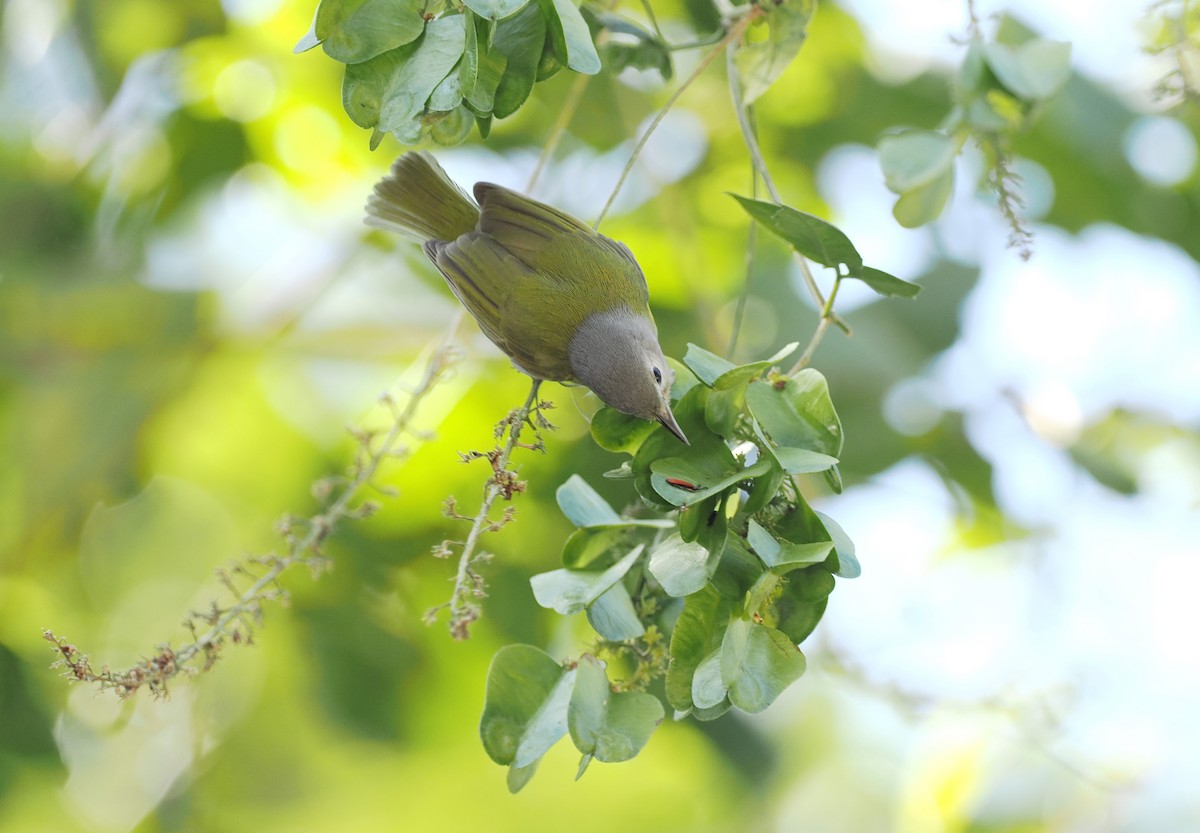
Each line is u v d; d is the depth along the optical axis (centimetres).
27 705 991
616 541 554
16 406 1111
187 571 1239
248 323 1147
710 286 1075
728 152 1145
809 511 489
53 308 1094
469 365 1041
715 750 1072
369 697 1083
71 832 1161
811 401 512
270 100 1153
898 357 1053
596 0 707
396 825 1358
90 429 1105
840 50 1143
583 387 765
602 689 511
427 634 1069
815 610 493
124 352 1113
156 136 1140
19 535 1102
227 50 1131
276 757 1238
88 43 1126
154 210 1146
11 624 1091
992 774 1041
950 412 1105
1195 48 708
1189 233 1138
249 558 618
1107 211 1134
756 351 1039
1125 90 1089
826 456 482
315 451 1196
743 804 1368
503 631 1008
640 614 551
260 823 1243
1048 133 1091
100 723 1149
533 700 509
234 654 1211
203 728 1149
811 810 1477
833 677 956
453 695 1094
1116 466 1121
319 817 1274
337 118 1160
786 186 1180
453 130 502
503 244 725
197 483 1226
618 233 1111
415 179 759
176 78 1132
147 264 1159
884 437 1054
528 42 493
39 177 1143
